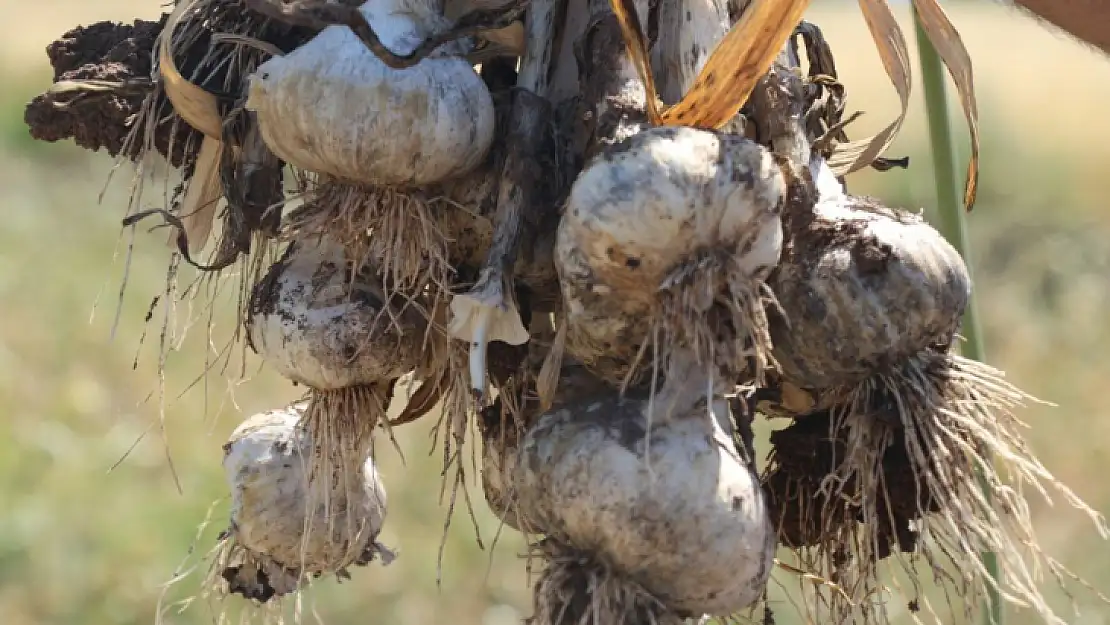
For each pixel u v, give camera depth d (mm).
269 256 1660
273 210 1604
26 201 5848
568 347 1557
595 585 1536
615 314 1538
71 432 3777
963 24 12461
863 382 1573
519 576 3184
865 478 1577
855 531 1600
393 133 1550
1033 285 5371
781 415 1600
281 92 1554
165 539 3281
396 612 3047
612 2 1542
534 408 1597
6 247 5121
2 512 3285
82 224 5578
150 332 4434
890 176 6125
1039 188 6527
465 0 1579
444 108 1552
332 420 1612
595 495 1532
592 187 1529
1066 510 3408
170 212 1623
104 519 3330
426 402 1632
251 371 3969
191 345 4289
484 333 1552
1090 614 2863
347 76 1550
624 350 1544
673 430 1537
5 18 8945
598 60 1557
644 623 1539
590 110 1554
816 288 1560
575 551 1544
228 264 1607
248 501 1637
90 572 3117
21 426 3764
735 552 1535
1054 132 7746
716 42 1568
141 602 3027
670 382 1540
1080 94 8898
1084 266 5527
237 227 1603
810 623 1617
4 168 6375
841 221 1565
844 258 1561
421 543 3279
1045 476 1586
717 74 1540
